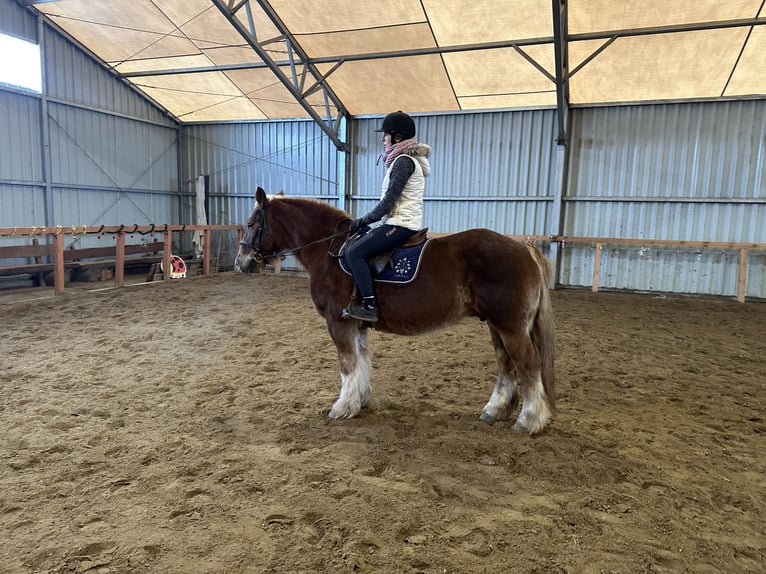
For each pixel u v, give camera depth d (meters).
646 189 9.86
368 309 3.19
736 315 7.76
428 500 2.42
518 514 2.32
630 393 4.10
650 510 2.36
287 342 5.57
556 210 10.33
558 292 9.98
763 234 9.18
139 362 4.73
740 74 8.55
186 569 1.90
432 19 8.09
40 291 8.92
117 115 11.45
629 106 9.79
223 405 3.67
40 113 9.88
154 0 8.37
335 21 8.44
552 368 3.18
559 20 7.05
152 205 12.73
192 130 13.30
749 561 2.02
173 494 2.43
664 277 9.80
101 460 2.77
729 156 9.28
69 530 2.13
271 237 3.75
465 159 11.09
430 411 3.63
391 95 10.73
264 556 1.98
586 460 2.86
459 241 3.16
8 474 2.61
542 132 10.42
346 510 2.31
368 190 12.06
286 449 2.95
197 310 7.34
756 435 3.28
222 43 9.48
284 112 12.20
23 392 3.87
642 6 7.37
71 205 10.68
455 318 3.19
